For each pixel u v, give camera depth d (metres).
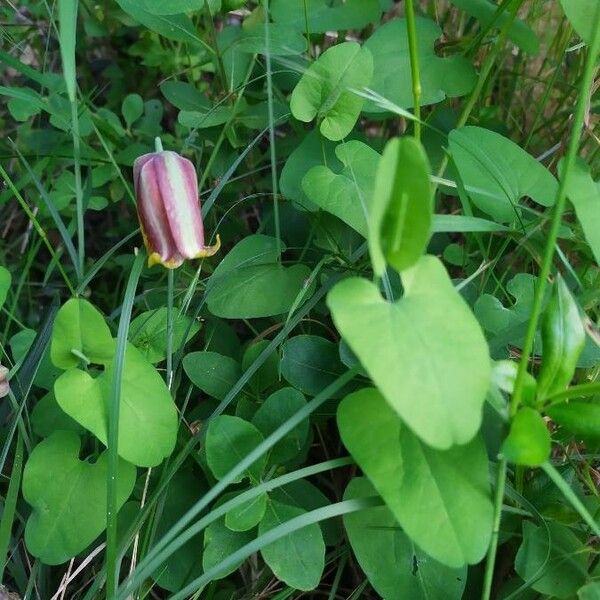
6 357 0.24
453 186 0.22
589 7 0.19
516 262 0.26
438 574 0.18
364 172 0.21
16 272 0.31
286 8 0.26
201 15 0.31
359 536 0.18
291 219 0.26
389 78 0.23
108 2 0.34
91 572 0.21
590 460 0.20
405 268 0.14
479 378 0.13
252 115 0.27
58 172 0.32
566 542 0.18
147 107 0.31
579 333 0.16
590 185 0.19
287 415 0.20
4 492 0.23
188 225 0.21
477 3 0.24
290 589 0.19
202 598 0.21
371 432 0.15
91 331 0.18
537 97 0.31
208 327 0.25
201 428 0.20
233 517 0.18
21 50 0.31
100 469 0.19
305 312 0.21
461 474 0.15
